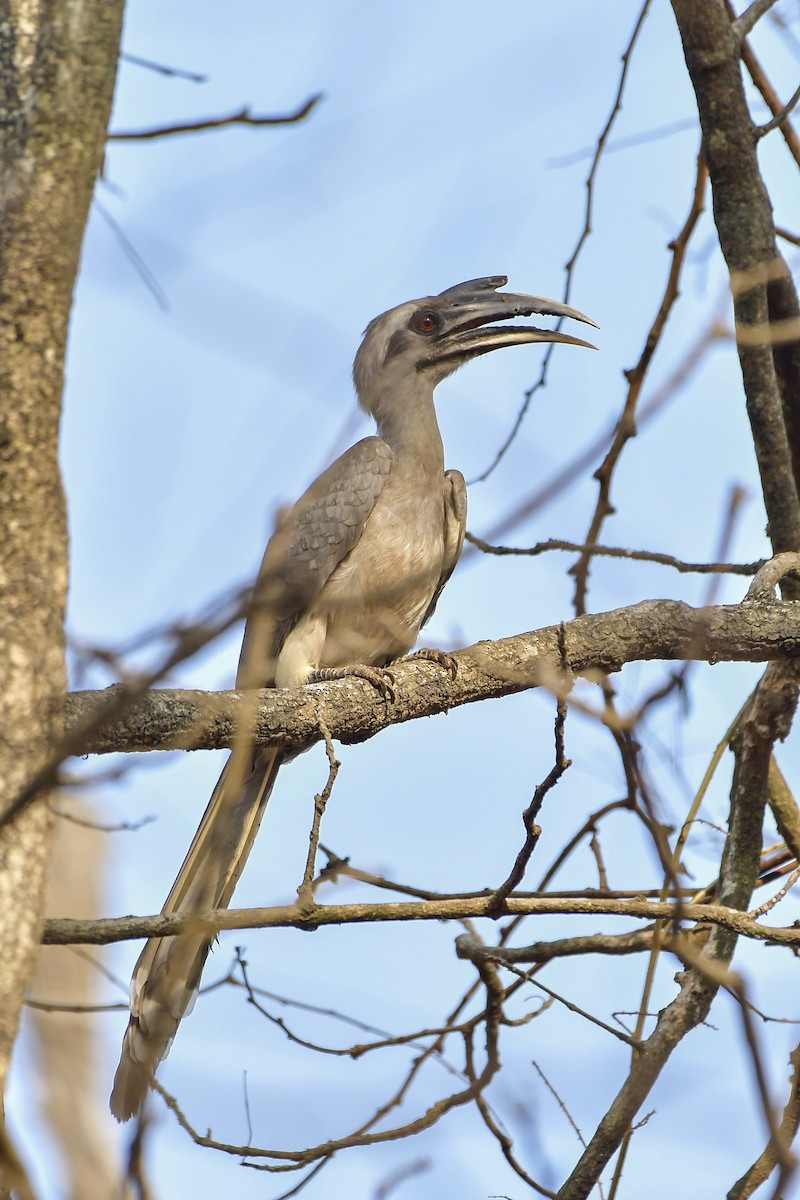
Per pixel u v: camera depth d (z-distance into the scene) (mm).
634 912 7480
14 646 5332
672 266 9750
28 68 5766
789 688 9273
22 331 5438
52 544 5492
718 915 7598
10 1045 5078
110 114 5727
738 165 8766
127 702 4117
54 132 5539
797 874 9078
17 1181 4484
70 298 5578
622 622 9234
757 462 9383
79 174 5574
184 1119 7910
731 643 9133
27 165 5520
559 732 7004
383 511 11789
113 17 5707
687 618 9195
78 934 6793
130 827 8500
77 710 7465
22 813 5242
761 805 9328
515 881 7301
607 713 5398
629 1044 8352
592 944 8203
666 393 4320
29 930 5223
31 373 5438
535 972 9219
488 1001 8617
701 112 8773
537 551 10359
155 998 8625
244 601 3715
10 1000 5113
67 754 4195
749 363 9047
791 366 9516
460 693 9383
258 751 10148
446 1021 9352
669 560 10227
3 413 5398
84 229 5598
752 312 8891
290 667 11305
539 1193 8242
